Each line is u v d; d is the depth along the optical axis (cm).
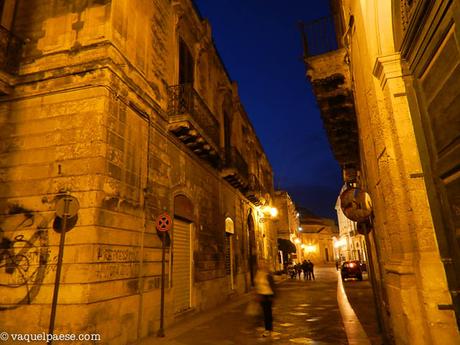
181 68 1099
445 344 358
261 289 746
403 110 434
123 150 706
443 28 335
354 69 728
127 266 677
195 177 1123
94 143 635
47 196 629
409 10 406
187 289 987
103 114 650
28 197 638
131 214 712
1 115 698
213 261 1212
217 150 1152
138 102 783
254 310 916
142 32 845
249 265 1847
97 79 668
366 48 535
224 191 1467
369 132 606
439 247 381
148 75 853
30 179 648
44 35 733
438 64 357
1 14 740
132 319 673
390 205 474
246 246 1769
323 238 7475
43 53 720
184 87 989
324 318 875
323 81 910
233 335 708
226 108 1642
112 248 636
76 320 545
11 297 586
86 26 714
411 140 425
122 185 690
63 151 646
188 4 1170
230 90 1723
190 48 1201
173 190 929
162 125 896
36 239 607
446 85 344
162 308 730
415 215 404
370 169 662
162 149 889
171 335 723
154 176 830
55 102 679
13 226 627
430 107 385
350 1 654
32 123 679
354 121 1063
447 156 350
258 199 1942
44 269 586
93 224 591
